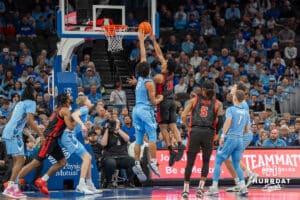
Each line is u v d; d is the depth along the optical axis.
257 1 28.48
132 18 16.50
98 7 16.19
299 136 17.77
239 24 27.67
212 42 26.75
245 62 24.75
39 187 13.55
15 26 25.66
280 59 24.83
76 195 13.59
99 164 16.11
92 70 21.89
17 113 13.11
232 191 14.29
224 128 13.09
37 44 25.28
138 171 13.40
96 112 17.81
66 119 13.30
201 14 27.80
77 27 15.77
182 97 20.19
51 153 13.46
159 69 22.05
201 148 12.44
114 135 15.82
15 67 23.06
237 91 13.26
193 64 24.30
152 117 12.76
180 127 18.03
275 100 22.06
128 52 24.02
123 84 23.02
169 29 27.31
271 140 17.02
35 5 26.83
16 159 13.20
